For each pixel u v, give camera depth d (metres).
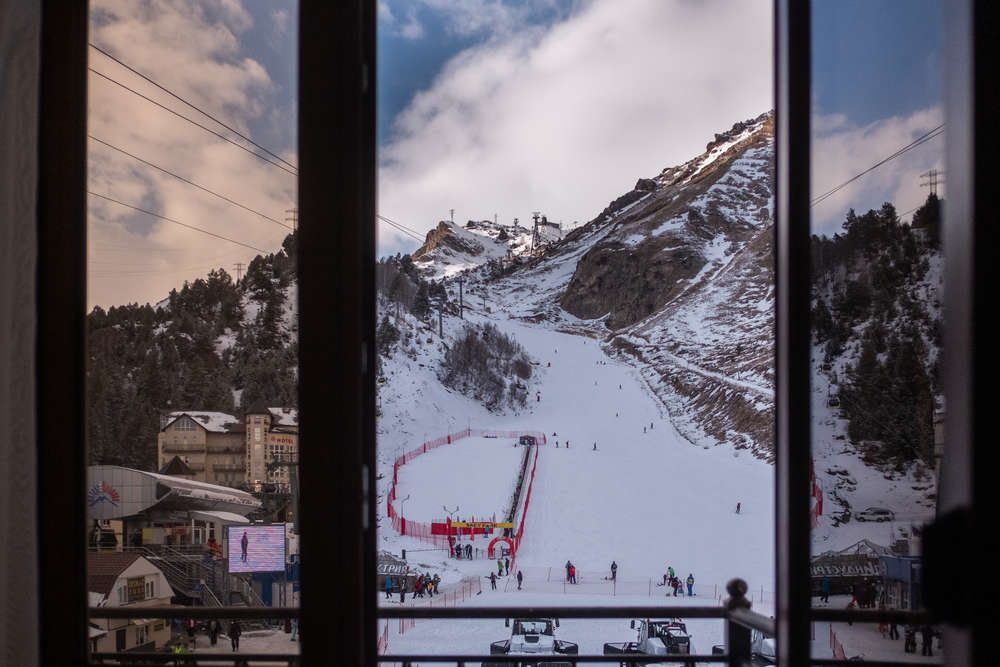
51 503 1.07
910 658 1.15
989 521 0.72
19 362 1.06
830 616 1.16
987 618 0.71
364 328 1.01
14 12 1.07
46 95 1.09
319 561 0.96
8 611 1.05
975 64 0.78
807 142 1.00
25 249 1.06
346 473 0.97
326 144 0.99
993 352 0.75
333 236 0.99
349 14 1.00
